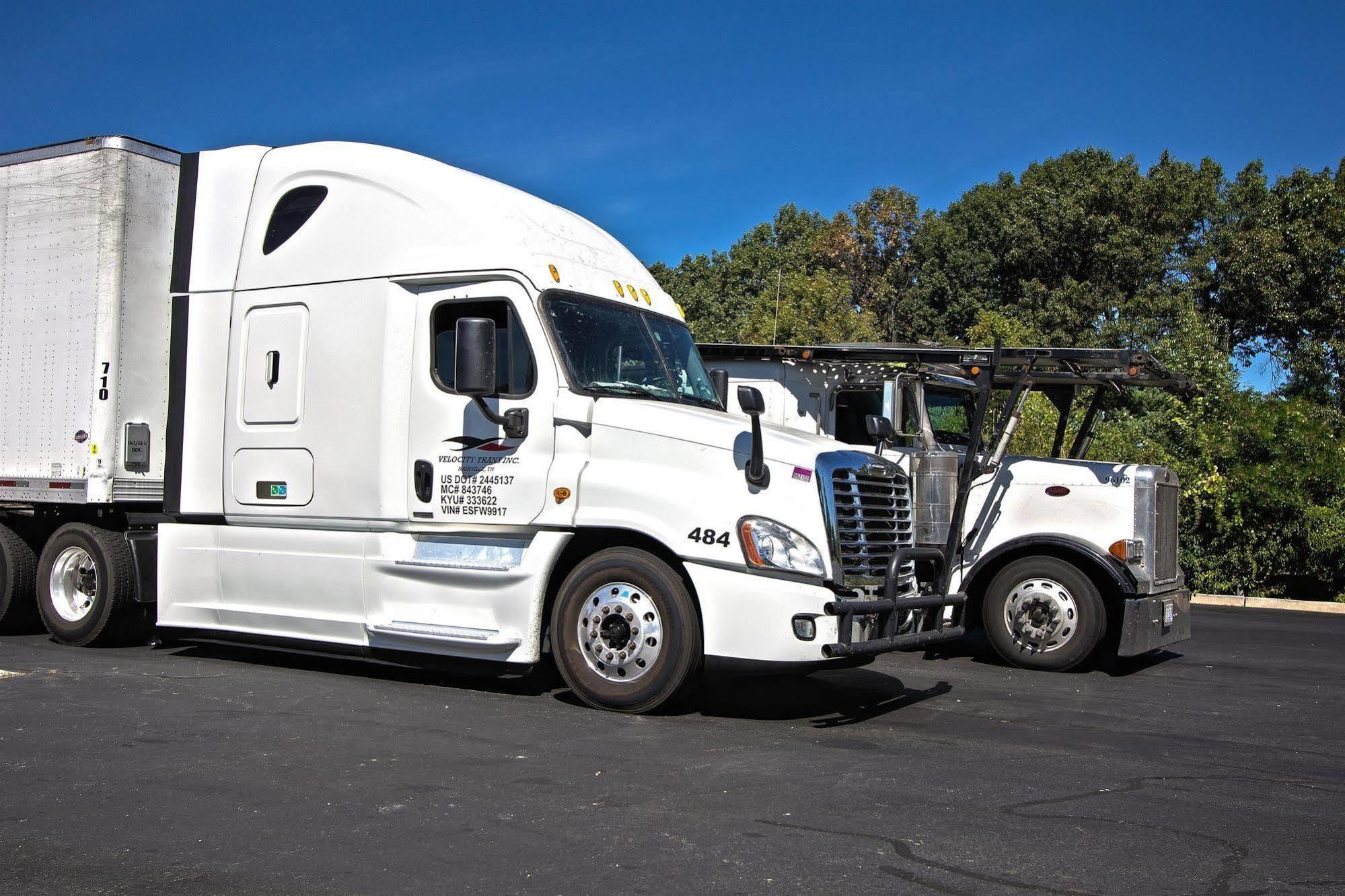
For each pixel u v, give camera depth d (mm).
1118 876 4344
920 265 60594
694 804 5141
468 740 6355
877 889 4125
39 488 9555
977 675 9469
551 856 4418
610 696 7180
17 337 9820
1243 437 17422
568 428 7551
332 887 4082
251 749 6051
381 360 8164
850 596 7090
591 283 8227
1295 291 38781
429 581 7898
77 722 6668
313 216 8648
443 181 8234
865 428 10820
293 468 8508
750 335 35500
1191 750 6754
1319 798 5680
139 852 4434
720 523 6949
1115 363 9883
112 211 9359
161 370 9641
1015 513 10070
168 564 9102
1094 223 41688
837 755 6211
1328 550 16391
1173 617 10188
